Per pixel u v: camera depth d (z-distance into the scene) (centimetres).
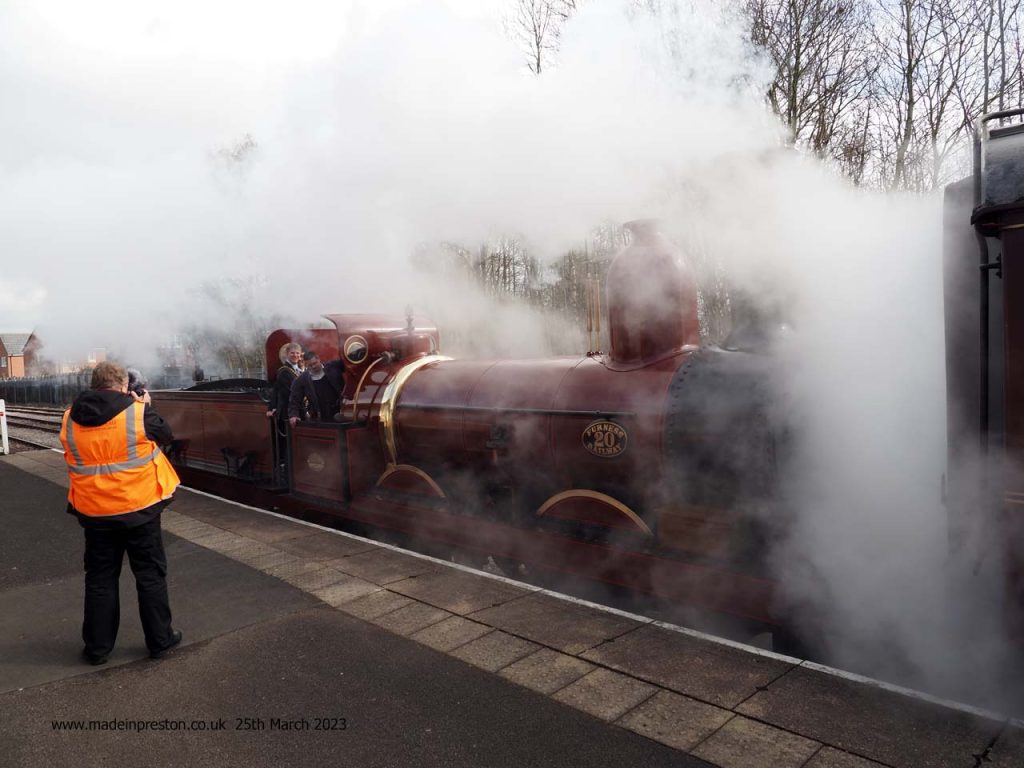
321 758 291
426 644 386
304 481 707
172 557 558
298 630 412
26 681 361
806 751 276
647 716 308
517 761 283
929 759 267
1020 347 271
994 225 276
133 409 375
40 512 757
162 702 338
